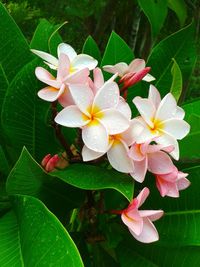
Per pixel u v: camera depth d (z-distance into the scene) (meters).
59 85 0.39
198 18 0.79
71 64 0.43
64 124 0.37
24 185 0.40
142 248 0.45
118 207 0.46
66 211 0.44
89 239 0.46
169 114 0.40
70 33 1.30
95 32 0.89
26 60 0.48
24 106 0.44
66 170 0.40
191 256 0.43
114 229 0.47
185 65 0.54
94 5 0.94
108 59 0.52
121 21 0.99
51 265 0.30
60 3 1.07
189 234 0.42
